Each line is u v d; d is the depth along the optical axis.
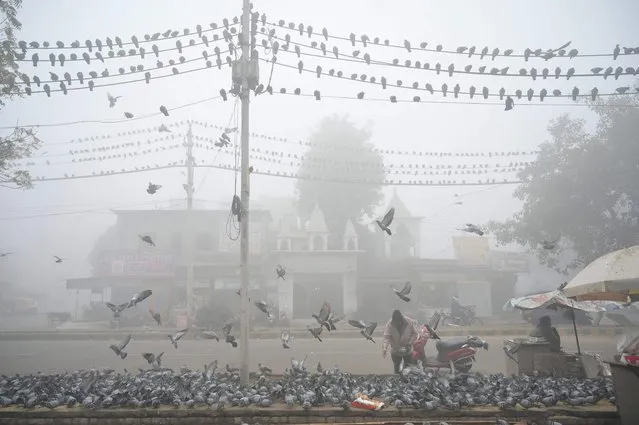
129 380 9.12
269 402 7.79
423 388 8.19
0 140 16.31
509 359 11.88
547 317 11.35
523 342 11.09
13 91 13.86
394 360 11.35
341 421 7.45
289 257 32.28
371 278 33.84
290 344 20.77
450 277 33.84
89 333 25.36
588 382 8.82
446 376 9.41
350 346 19.91
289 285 32.00
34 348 20.52
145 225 36.03
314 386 8.41
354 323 9.45
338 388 8.30
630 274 7.83
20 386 8.70
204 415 7.57
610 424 7.22
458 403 7.53
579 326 25.69
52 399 7.93
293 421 7.50
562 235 31.64
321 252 32.38
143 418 7.59
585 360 10.64
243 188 9.91
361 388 8.50
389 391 8.16
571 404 7.64
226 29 11.60
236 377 9.96
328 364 15.38
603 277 8.04
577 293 8.48
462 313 28.42
